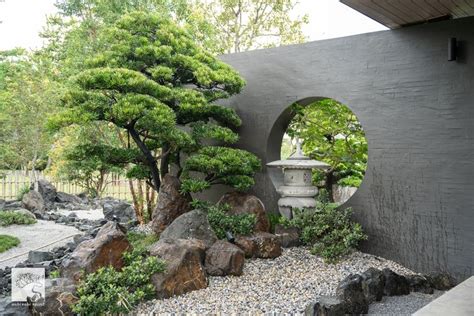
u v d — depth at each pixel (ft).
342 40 20.97
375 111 19.63
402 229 18.57
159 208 21.81
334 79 21.29
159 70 20.70
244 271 17.49
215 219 19.89
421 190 17.90
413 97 18.28
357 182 29.71
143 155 23.22
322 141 29.76
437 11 16.81
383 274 15.10
